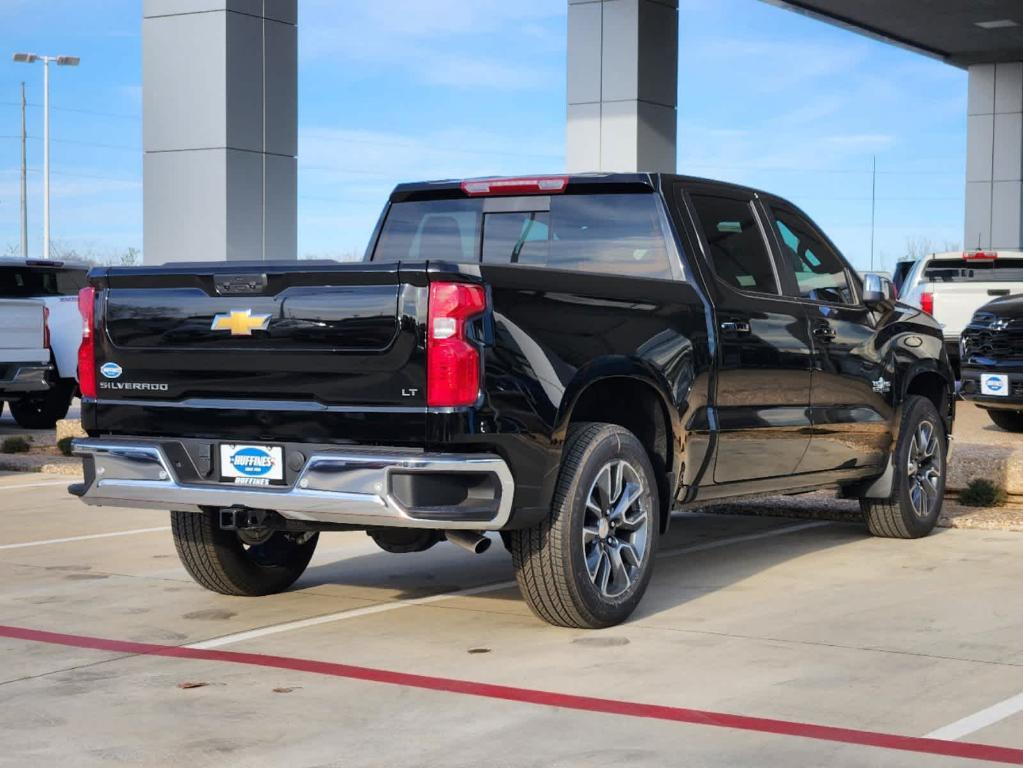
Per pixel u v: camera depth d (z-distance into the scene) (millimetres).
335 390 5172
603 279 5664
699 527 8688
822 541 8023
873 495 7812
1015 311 12375
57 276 15914
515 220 6617
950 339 16438
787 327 6770
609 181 6379
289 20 14453
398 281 5051
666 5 19141
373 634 5621
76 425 12961
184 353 5508
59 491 10516
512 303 5176
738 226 6715
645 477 5773
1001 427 13688
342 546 7973
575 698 4613
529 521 5223
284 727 4320
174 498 5500
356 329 5105
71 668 5105
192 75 14000
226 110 13852
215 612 6113
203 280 5469
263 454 5316
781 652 5238
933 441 8125
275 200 14391
